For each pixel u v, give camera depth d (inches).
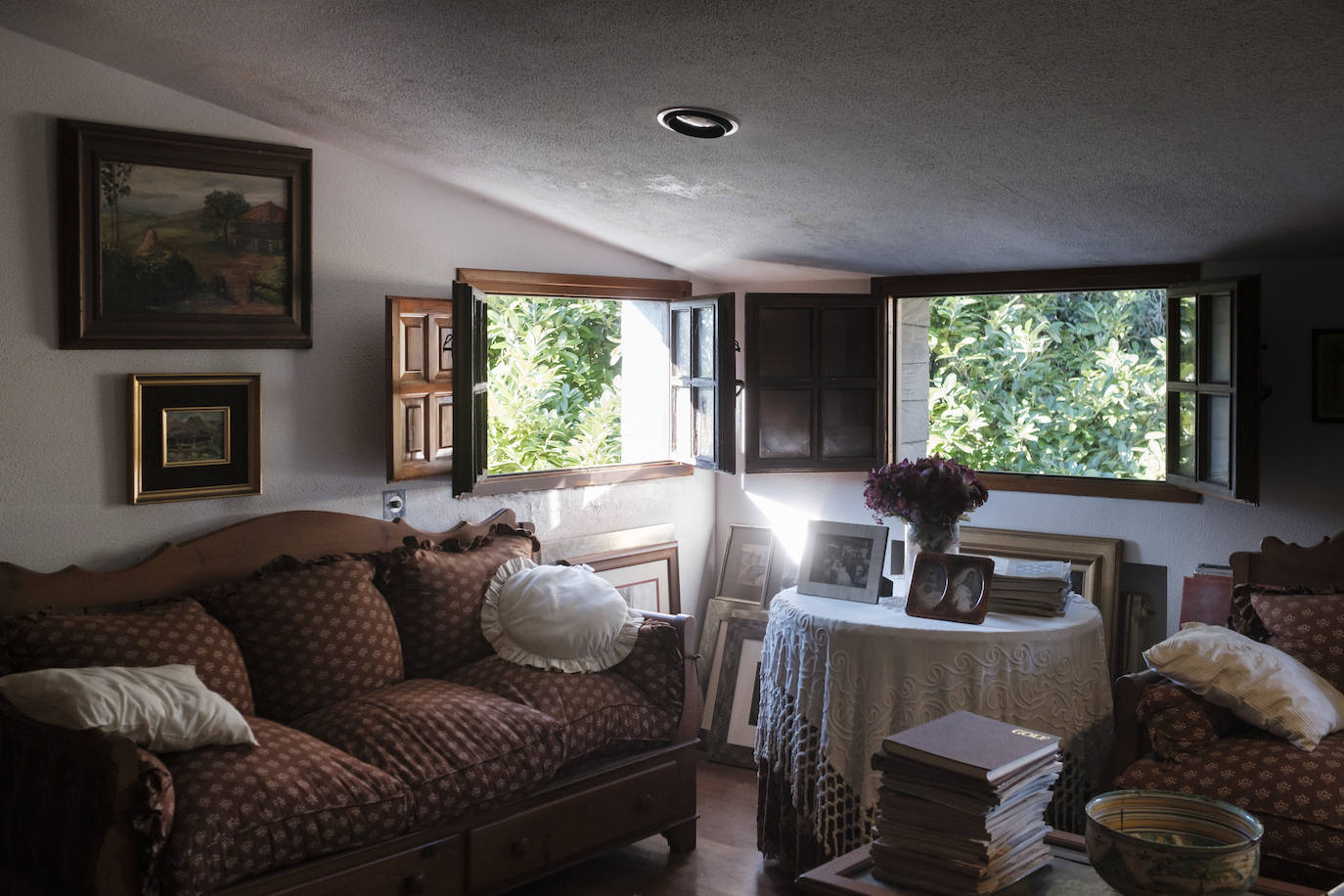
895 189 141.9
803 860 138.1
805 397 190.1
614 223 178.2
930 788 86.8
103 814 97.7
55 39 130.1
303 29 116.7
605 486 192.4
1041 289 178.1
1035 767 88.3
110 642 119.5
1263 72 95.9
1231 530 163.5
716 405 182.2
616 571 192.7
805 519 199.9
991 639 131.0
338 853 114.1
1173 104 105.0
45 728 102.9
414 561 149.9
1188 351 162.9
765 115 121.7
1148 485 170.1
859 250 175.8
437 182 168.7
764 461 188.9
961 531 183.8
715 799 170.7
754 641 191.6
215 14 115.4
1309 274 156.0
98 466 137.9
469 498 173.6
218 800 105.1
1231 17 86.8
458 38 113.2
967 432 205.5
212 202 145.6
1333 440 155.2
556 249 185.2
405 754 122.4
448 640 148.6
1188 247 154.7
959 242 163.3
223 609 134.3
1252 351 146.0
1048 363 199.3
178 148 141.9
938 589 140.9
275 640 133.5
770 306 187.3
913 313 198.2
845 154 131.0
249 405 149.3
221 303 147.0
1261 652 126.7
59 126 132.8
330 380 158.2
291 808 109.2
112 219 137.5
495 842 128.3
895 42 98.9
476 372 159.8
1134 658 171.2
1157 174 125.2
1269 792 113.1
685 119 125.8
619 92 120.7
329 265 157.6
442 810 121.4
